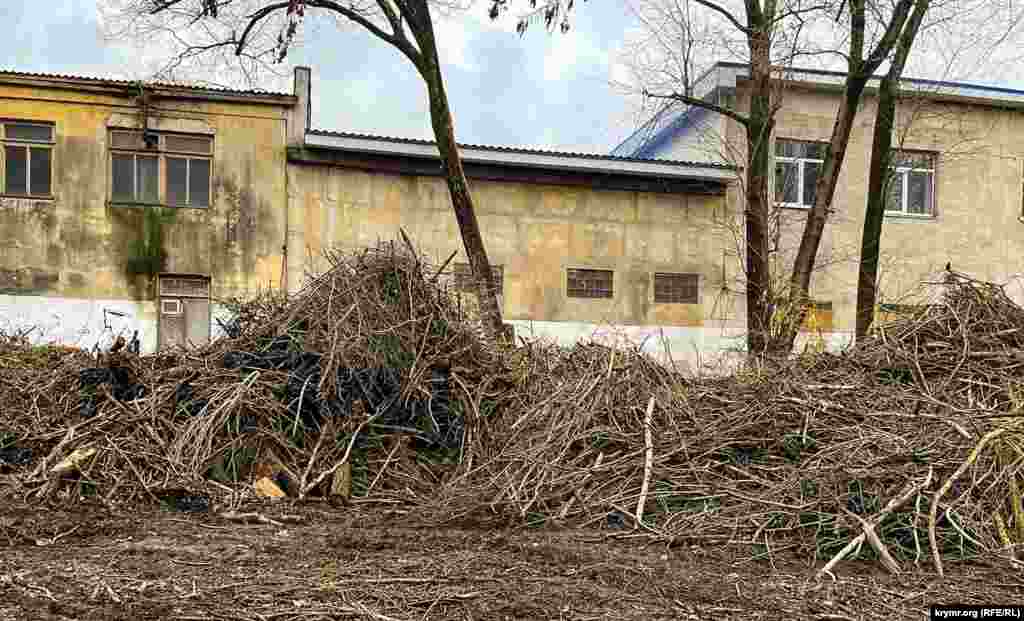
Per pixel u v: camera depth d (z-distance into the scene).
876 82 20.95
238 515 7.05
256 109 18.45
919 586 5.33
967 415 7.18
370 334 9.05
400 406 8.88
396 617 4.49
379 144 18.56
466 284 13.70
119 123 18.00
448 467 8.60
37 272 17.75
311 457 8.28
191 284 18.31
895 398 8.08
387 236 18.89
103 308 17.91
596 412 8.23
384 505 7.86
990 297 9.81
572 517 7.06
